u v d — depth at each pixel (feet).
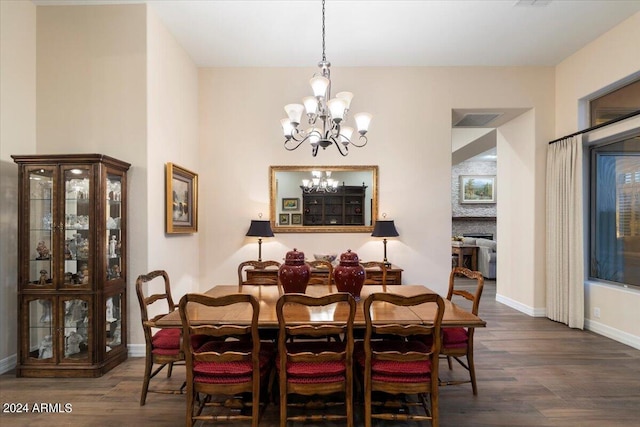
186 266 13.26
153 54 10.81
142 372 9.24
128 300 10.35
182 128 12.96
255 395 6.40
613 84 11.76
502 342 11.50
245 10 10.73
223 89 14.56
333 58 13.83
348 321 6.17
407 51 13.26
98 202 9.02
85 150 10.46
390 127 14.51
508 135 16.53
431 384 6.34
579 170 12.66
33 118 10.42
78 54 10.53
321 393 6.33
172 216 11.66
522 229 15.38
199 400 7.42
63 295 8.94
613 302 11.75
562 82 14.11
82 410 7.41
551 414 7.29
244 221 14.55
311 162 14.56
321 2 10.30
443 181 14.51
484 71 14.52
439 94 14.52
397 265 14.48
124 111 10.45
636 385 8.54
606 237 12.58
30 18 10.35
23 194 8.96
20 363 8.91
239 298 6.10
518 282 15.67
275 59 13.92
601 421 7.05
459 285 22.13
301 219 14.53
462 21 11.27
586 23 11.36
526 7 10.51
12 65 9.75
